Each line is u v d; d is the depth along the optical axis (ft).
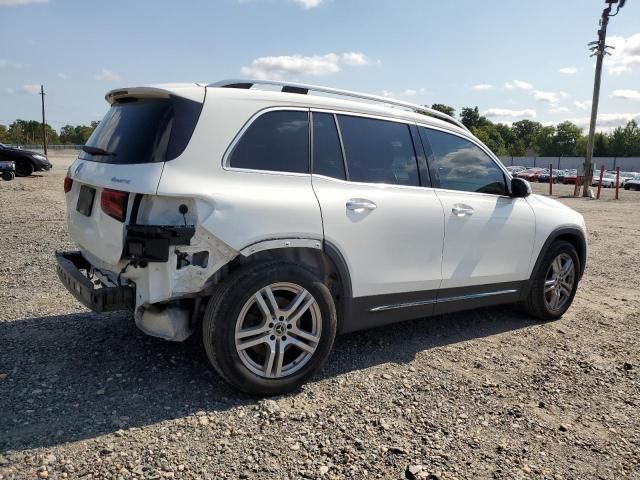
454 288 14.70
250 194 10.88
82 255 13.00
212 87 11.41
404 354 14.19
